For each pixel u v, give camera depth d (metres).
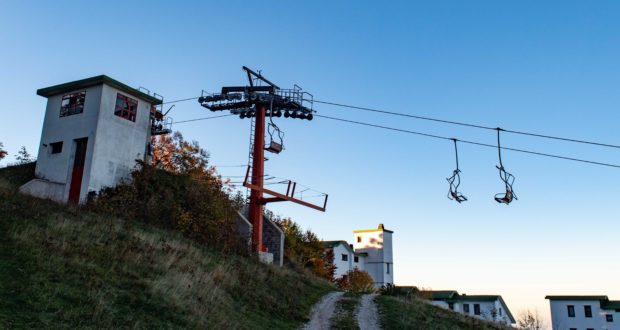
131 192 28.86
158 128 39.19
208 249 26.94
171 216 28.59
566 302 68.94
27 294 12.69
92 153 28.61
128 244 19.75
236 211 33.47
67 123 30.52
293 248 48.66
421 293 37.69
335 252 60.75
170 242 23.48
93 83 30.05
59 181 29.53
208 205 30.94
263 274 25.42
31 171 31.95
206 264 22.39
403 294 34.88
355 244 68.75
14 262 14.41
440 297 71.94
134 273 16.73
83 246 17.55
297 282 27.64
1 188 22.38
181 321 14.59
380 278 65.00
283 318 20.22
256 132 35.69
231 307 18.42
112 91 30.52
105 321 12.59
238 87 36.41
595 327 66.19
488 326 25.84
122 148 30.56
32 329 11.05
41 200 23.05
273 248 35.84
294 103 36.19
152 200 28.95
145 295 15.34
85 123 29.69
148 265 18.25
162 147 42.06
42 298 12.67
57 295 13.24
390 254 67.25
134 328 12.79
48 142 30.95
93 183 28.22
